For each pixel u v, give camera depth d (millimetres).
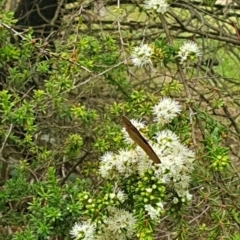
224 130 2197
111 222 1901
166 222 2791
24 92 3025
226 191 2186
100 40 3168
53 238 2564
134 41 3729
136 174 1915
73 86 2559
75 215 2254
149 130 1993
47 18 4164
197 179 2025
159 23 3613
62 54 2459
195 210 2646
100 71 2963
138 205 1855
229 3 3977
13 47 2719
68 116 2855
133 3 3648
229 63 4590
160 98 2277
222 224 2062
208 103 2535
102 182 2578
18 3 4164
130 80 3076
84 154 3027
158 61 2158
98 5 3531
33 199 2402
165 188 1897
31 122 2465
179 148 1904
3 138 2832
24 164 2746
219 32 3738
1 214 2652
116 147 2539
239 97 3281
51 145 3158
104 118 2877
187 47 2141
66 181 3166
